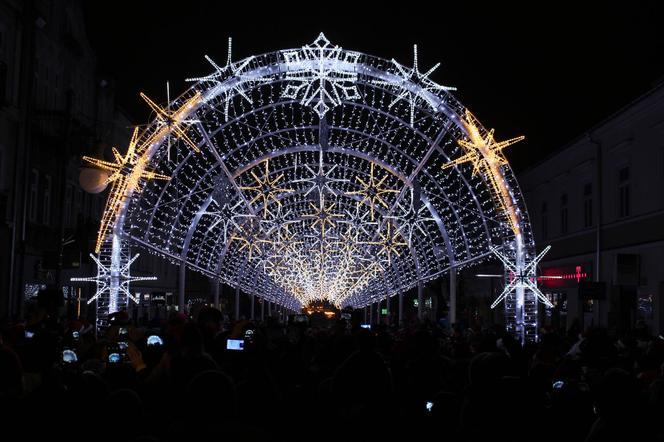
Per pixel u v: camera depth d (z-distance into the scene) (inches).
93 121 1338.6
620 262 1053.2
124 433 238.2
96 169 767.1
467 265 1150.3
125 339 519.8
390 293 1908.2
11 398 257.8
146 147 828.0
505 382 251.4
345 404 265.6
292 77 824.9
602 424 198.7
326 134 995.3
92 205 1395.2
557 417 312.7
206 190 1110.4
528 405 250.4
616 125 1160.8
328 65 813.2
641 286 1080.2
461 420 256.5
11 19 975.6
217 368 312.7
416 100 861.8
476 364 258.8
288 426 316.5
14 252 877.8
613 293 1152.8
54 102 1162.0
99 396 240.1
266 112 1052.5
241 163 1074.7
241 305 2933.1
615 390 194.1
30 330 583.8
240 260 1716.3
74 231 1120.8
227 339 469.4
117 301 852.6
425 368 345.1
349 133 1108.5
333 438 274.1
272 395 296.4
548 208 1503.4
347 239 1411.2
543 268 1519.4
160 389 319.0
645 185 1071.6
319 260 1722.4
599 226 1194.0
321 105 812.0
